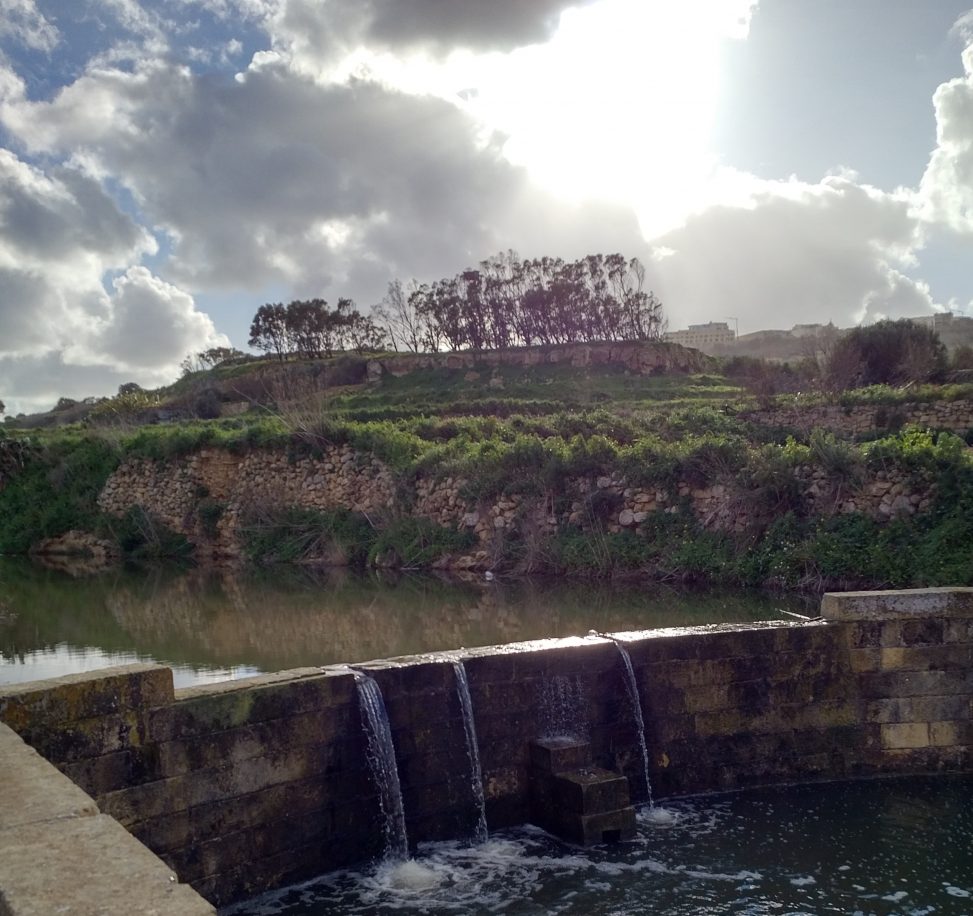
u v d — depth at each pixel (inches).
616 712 381.4
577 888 301.9
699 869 314.2
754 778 397.4
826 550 743.1
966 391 1197.7
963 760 405.4
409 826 338.6
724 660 395.2
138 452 1369.3
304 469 1202.6
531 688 366.3
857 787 394.6
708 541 823.7
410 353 3129.9
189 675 479.2
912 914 282.5
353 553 1074.1
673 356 2664.9
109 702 277.4
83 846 146.8
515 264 3127.5
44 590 876.0
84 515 1362.0
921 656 403.9
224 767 300.0
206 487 1286.9
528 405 1931.6
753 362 2551.7
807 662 402.9
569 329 3073.3
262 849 306.5
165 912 123.4
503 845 341.1
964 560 667.4
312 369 2925.7
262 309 3521.2
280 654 534.0
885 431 1152.8
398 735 339.6
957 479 721.6
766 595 729.0
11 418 2886.3
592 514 914.1
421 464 1091.9
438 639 574.6
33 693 263.0
